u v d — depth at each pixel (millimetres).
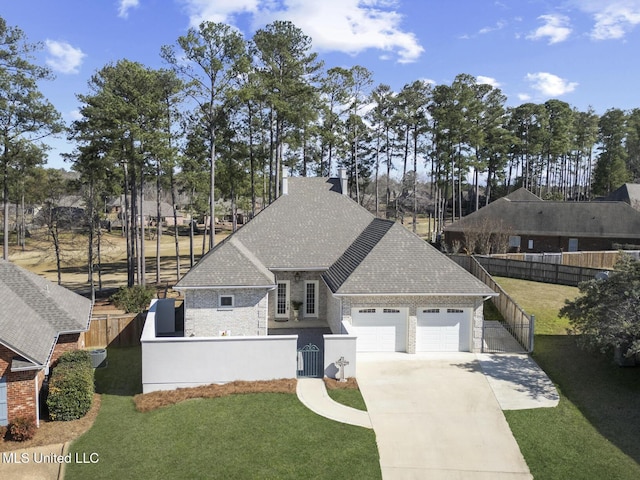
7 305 18547
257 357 18859
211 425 15602
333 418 16047
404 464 13586
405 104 60312
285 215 28172
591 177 100688
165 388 18516
